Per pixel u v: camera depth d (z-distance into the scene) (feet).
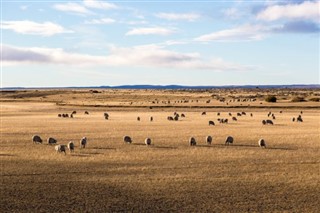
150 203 94.48
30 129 233.76
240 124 268.41
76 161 136.56
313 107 427.74
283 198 98.12
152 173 121.08
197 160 139.23
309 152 154.71
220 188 106.01
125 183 110.32
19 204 93.15
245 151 156.46
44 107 460.14
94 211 89.04
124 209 90.43
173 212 88.99
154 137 196.54
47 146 168.66
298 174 120.47
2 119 309.83
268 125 260.83
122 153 151.53
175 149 160.97
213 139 189.67
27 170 123.85
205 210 90.17
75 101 586.86
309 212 88.94
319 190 104.37
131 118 320.70
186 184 109.50
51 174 119.44
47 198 97.55
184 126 252.83
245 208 91.40
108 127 245.45
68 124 266.36
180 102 524.93
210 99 610.65
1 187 106.22
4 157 143.23
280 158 143.23
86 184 109.40
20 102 571.69
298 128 239.91
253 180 113.70
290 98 606.55
